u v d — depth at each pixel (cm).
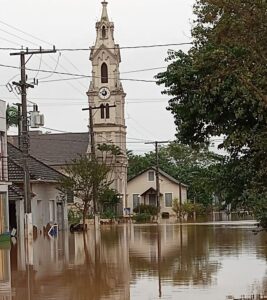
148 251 3038
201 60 1750
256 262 2458
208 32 1809
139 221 7225
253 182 1747
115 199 7206
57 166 7531
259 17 1326
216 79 1623
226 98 1744
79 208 5728
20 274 2284
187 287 1866
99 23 8812
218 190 2064
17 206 4303
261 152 1642
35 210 4738
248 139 1747
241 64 1455
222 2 1345
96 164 5247
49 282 2056
